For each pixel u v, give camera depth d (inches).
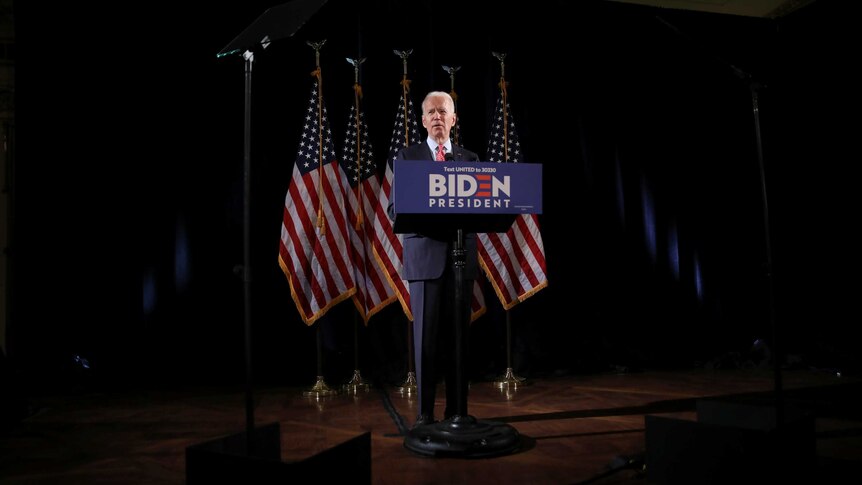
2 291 160.4
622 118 201.3
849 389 142.8
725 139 205.8
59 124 164.9
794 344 192.9
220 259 173.5
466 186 79.7
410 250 99.3
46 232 163.0
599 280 196.1
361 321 178.9
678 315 200.2
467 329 98.3
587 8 193.3
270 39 61.6
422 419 99.7
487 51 190.2
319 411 128.8
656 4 193.6
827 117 182.7
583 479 76.9
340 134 179.3
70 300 163.5
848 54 176.1
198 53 174.9
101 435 107.5
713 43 195.2
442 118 104.9
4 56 164.6
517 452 90.4
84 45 167.0
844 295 179.6
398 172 78.1
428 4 186.5
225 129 175.8
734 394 139.5
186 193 172.4
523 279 165.8
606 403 130.9
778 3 191.5
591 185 197.3
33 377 156.4
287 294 176.1
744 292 203.2
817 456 82.0
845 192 178.5
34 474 84.1
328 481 59.4
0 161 163.0
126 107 169.5
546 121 195.2
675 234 201.8
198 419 121.0
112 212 167.5
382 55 183.9
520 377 165.9
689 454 70.8
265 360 173.0
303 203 154.1
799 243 192.7
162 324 169.0
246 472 58.5
